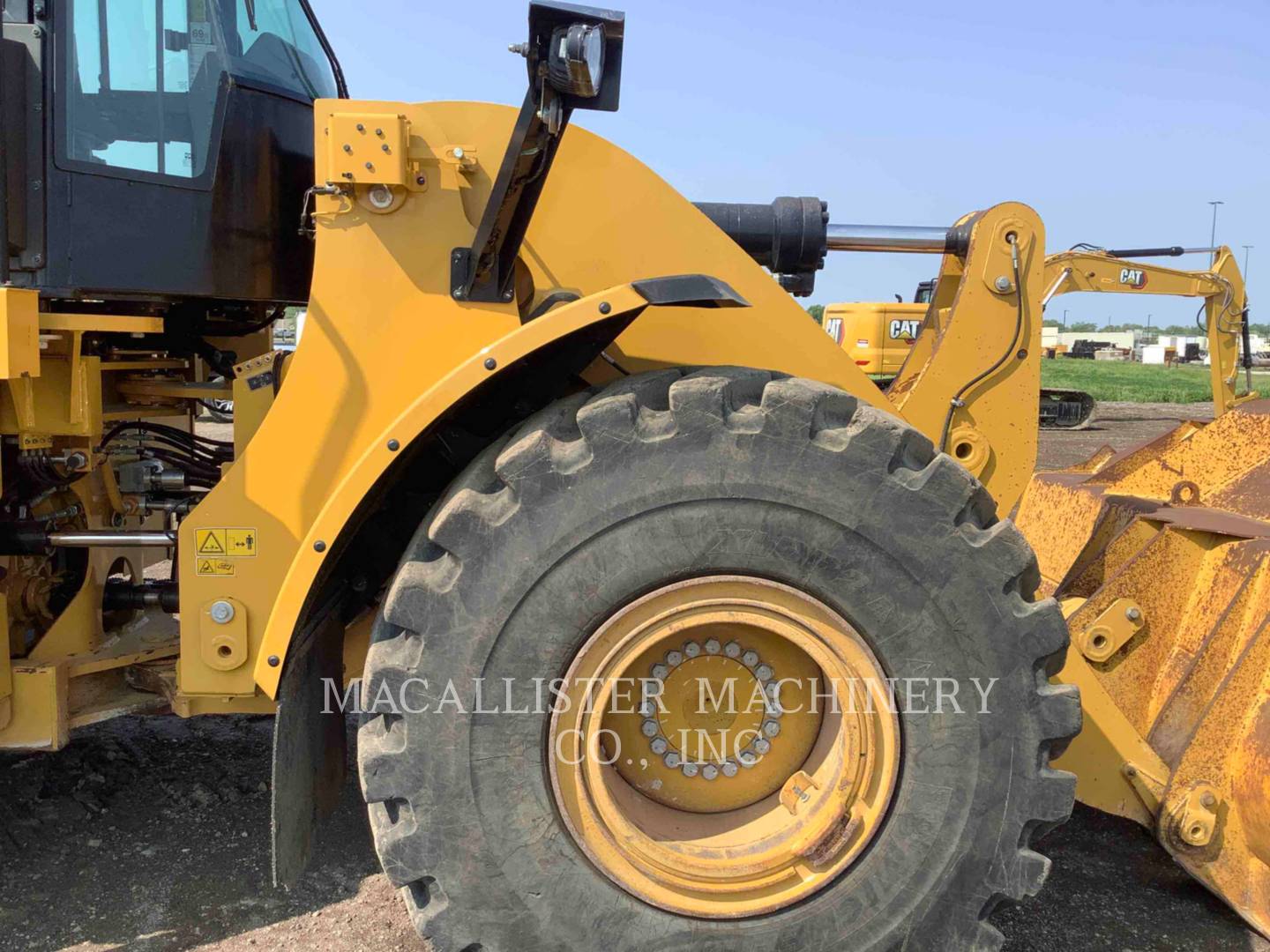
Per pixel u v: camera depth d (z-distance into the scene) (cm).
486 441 227
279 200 252
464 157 220
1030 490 411
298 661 219
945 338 293
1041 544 392
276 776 208
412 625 196
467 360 212
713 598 202
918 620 202
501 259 221
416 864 199
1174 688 277
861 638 203
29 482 256
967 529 202
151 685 266
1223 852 253
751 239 301
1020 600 205
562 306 201
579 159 239
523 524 195
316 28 288
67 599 276
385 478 215
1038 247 290
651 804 223
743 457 197
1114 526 344
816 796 211
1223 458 339
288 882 215
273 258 251
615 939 202
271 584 227
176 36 234
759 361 246
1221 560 281
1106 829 309
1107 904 266
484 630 196
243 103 242
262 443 223
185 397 306
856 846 206
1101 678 298
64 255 224
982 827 205
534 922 201
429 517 208
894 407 286
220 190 239
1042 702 204
